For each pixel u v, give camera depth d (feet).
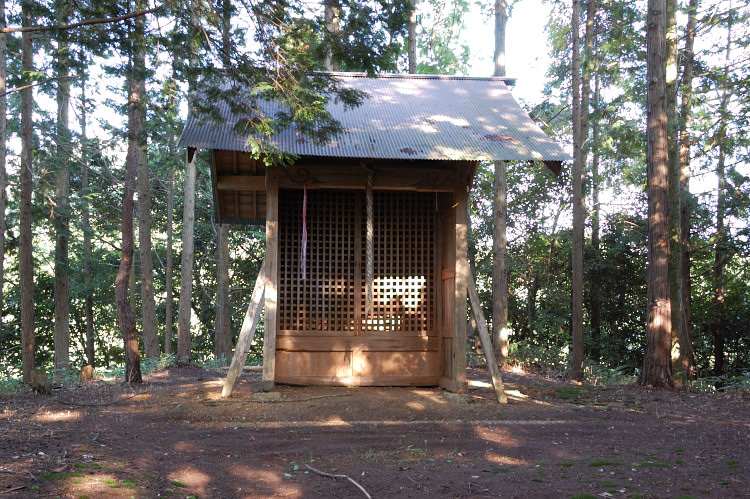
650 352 35.45
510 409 26.48
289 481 15.88
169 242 68.74
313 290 33.14
